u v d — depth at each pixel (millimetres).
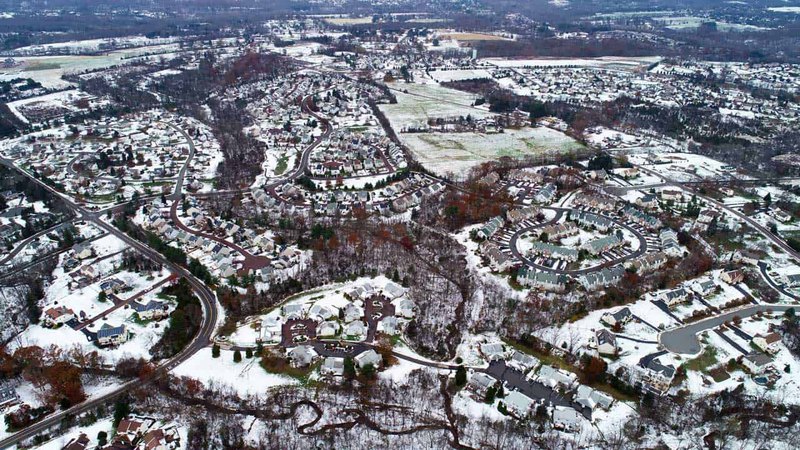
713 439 140875
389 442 137000
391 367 162750
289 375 159875
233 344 173000
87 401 150000
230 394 152000
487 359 166500
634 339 175875
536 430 140875
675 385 157750
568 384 156000
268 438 137375
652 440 139375
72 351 165125
